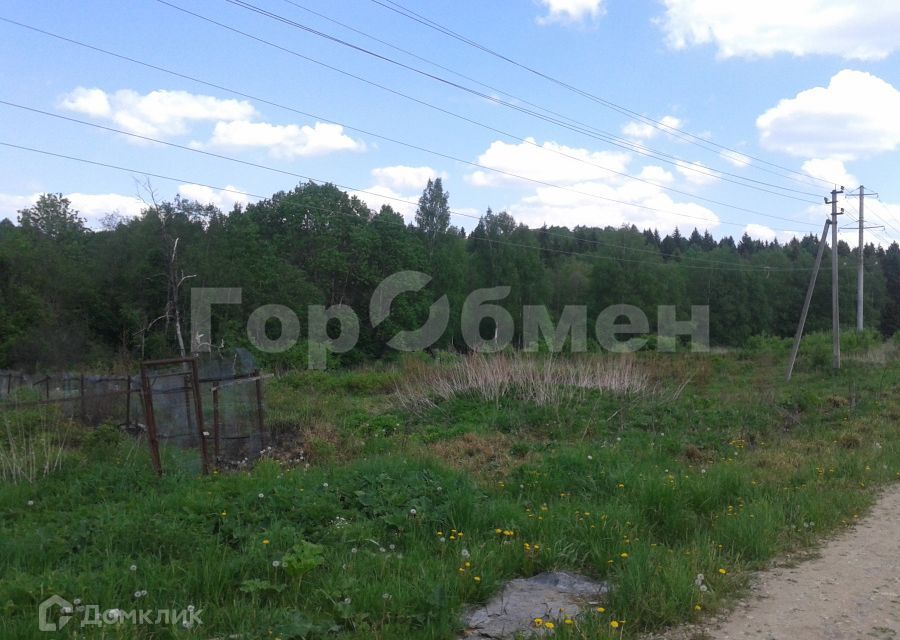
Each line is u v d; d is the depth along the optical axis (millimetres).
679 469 9148
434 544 5836
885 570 5531
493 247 46469
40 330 26938
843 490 8289
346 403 15711
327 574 4980
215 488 6980
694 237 89875
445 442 11578
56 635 3971
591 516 6309
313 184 40562
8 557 5258
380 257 39844
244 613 4336
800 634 4281
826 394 18750
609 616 4465
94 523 5918
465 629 4316
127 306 29797
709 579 5082
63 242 38062
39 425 9922
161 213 31312
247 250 35281
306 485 7051
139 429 10578
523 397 14453
